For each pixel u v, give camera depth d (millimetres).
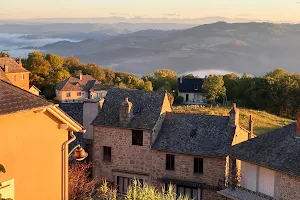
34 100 11828
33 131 12359
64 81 86125
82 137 33469
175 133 30531
